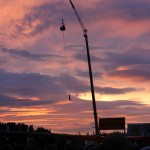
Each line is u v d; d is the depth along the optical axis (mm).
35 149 5430
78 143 6371
